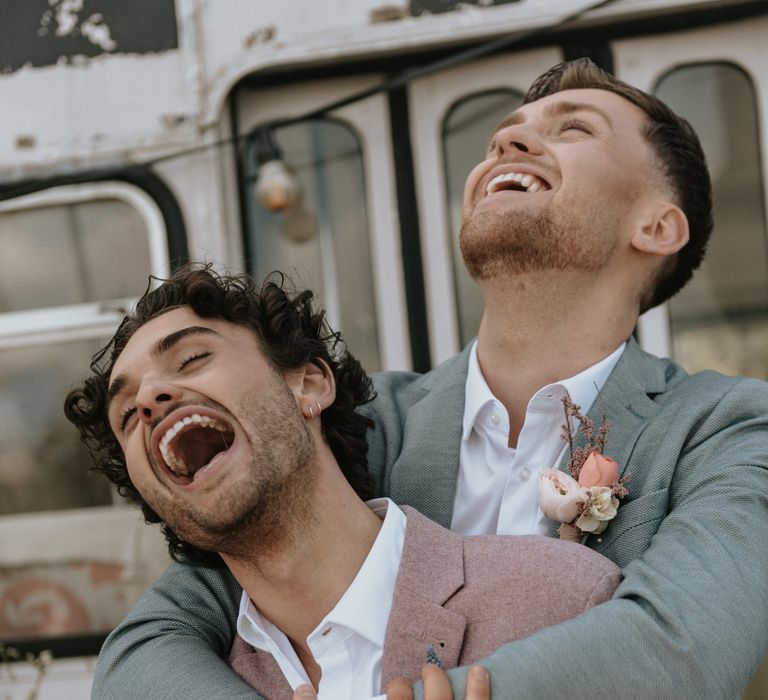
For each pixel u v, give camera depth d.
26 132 3.20
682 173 2.01
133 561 3.24
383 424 2.07
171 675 1.62
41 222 3.25
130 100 3.19
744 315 3.14
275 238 3.28
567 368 1.92
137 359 1.62
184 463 1.62
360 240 3.27
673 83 3.17
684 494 1.73
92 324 3.22
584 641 1.43
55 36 3.20
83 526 3.25
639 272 1.97
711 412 1.81
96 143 3.19
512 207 1.87
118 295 3.23
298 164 3.28
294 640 1.63
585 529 1.74
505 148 1.94
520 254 1.86
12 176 3.20
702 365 3.15
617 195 1.92
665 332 3.16
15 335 3.24
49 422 3.25
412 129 3.25
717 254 3.15
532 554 1.57
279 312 1.69
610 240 1.91
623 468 1.81
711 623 1.46
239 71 3.16
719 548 1.56
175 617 1.76
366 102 3.26
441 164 3.25
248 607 1.63
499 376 1.96
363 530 1.60
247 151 3.25
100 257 3.23
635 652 1.43
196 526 1.54
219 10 3.17
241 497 1.51
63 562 3.26
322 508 1.57
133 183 3.20
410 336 3.26
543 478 1.77
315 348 1.76
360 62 3.22
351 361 1.84
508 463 1.92
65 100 3.19
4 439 3.26
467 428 1.95
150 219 3.20
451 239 3.24
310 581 1.57
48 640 3.25
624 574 1.57
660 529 1.65
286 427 1.56
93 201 3.22
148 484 1.58
